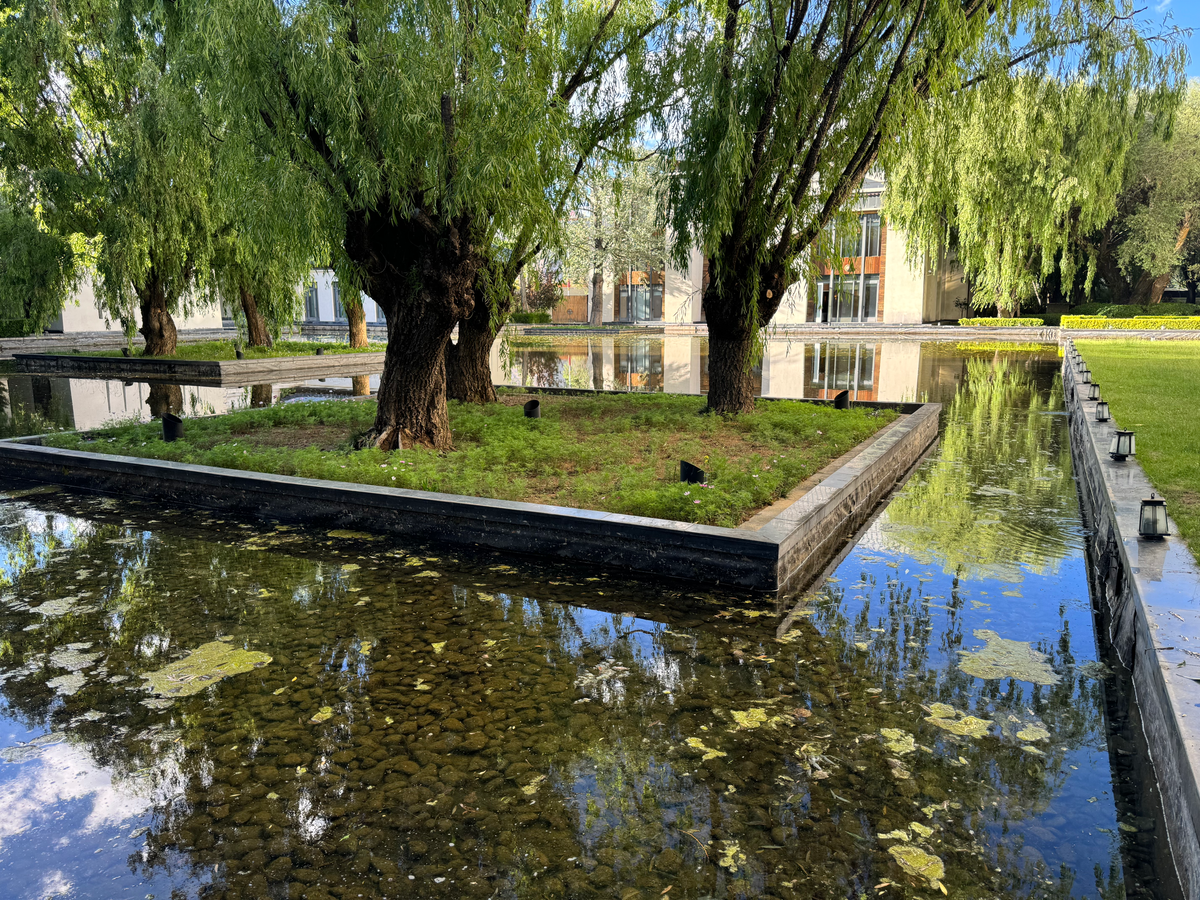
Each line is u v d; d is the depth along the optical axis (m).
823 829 3.02
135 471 8.54
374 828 3.05
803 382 19.66
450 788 3.31
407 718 3.92
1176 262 33.03
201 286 19.98
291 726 3.85
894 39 9.54
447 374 13.48
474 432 10.25
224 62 7.38
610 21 11.29
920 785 3.31
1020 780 3.35
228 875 2.79
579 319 53.25
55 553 6.71
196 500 8.17
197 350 23.11
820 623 5.09
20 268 19.52
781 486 7.06
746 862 2.83
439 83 7.61
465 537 6.73
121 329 36.81
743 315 11.27
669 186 11.31
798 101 9.66
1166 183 31.52
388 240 8.74
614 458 8.44
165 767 3.51
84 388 18.83
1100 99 10.23
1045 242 13.11
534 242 12.12
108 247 17.42
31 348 28.50
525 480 7.76
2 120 16.95
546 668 4.47
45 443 9.92
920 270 36.78
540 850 2.91
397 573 6.09
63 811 3.20
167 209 16.62
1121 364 17.95
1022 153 11.23
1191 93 33.12
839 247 11.77
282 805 3.21
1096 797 3.23
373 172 7.51
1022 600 5.48
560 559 6.32
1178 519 5.32
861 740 3.67
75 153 17.97
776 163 10.03
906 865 2.81
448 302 8.70
